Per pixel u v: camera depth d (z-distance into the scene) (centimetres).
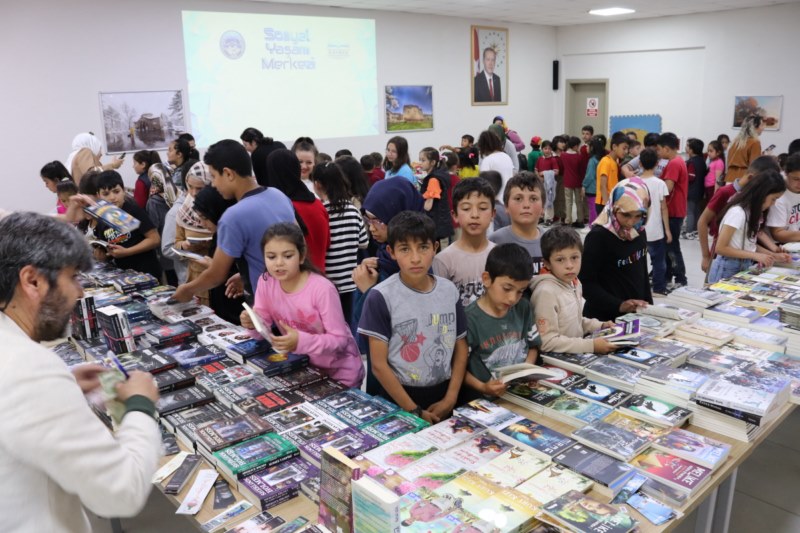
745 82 961
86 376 141
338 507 134
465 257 239
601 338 229
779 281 319
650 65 1078
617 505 144
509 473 158
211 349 238
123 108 681
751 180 338
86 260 117
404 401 199
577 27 1165
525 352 222
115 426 143
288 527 140
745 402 176
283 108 817
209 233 309
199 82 737
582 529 133
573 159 905
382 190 308
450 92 1026
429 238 191
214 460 166
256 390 204
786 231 362
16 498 104
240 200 265
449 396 206
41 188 641
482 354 216
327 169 342
